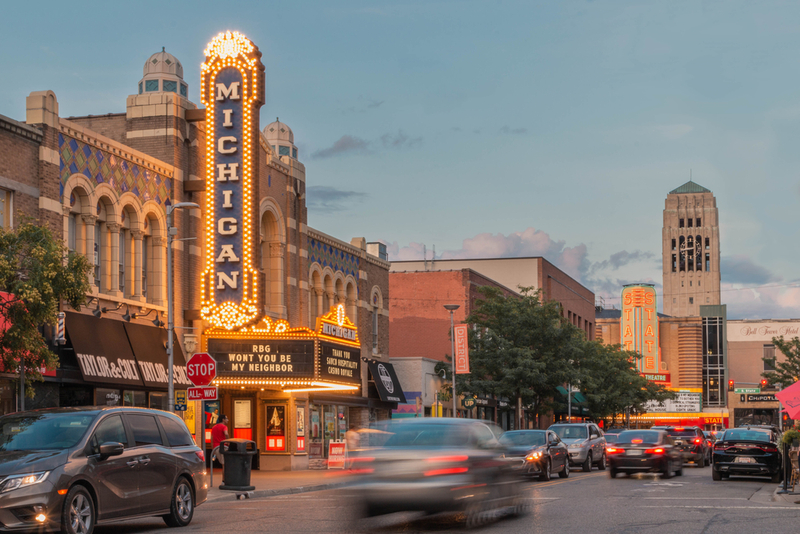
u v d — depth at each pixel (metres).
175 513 15.81
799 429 24.66
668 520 16.27
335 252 43.84
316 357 33.19
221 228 31.66
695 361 126.19
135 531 15.30
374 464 15.20
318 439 39.53
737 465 28.19
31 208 24.12
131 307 28.58
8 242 18.59
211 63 32.03
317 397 38.75
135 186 29.08
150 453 15.34
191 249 32.16
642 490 24.16
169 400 24.95
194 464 16.58
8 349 18.58
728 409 125.19
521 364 46.53
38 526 12.79
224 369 32.59
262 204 36.44
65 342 24.59
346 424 43.44
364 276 47.09
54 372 24.08
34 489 12.84
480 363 49.16
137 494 14.80
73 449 13.75
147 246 30.30
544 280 76.69
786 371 78.50
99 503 13.89
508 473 16.66
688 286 159.38
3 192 23.36
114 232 27.86
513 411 64.38
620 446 30.44
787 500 20.98
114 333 27.02
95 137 26.94
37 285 18.08
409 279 62.53
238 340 32.75
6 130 23.39
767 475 28.75
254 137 31.84
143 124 31.61
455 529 15.09
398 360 50.91
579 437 36.09
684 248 160.62
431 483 14.84
